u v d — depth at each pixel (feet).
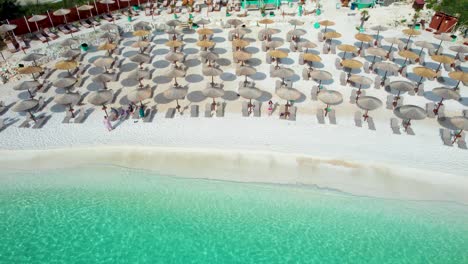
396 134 65.16
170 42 89.04
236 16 118.83
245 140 63.57
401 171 57.11
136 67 89.20
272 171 57.31
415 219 49.83
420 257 45.11
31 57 81.56
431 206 51.67
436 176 56.13
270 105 69.67
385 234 47.91
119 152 61.36
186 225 49.29
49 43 99.60
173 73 73.15
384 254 45.44
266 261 44.78
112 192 54.24
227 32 108.47
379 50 84.43
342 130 66.13
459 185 54.65
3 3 104.99
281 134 65.05
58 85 71.77
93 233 48.37
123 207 51.78
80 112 70.28
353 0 126.41
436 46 99.09
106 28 98.73
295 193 53.83
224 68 87.92
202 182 55.72
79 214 50.83
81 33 106.52
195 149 61.52
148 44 90.74
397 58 93.45
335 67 88.28
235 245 46.78
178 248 46.52
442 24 105.19
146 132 65.82
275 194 53.67
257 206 51.93
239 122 68.33
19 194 53.93
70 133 65.82
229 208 51.60
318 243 46.91
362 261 44.75
